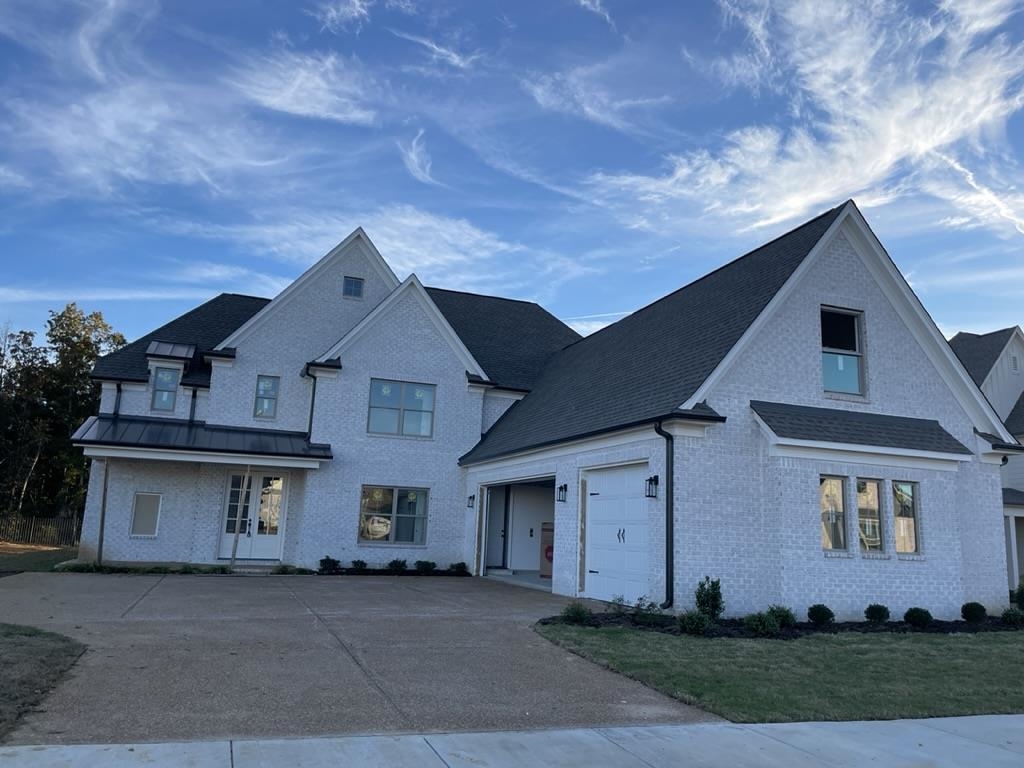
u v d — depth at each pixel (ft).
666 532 42.11
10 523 107.45
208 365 75.36
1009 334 87.40
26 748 17.19
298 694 23.09
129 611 38.29
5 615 35.47
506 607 45.21
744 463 44.01
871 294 50.62
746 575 42.70
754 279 52.34
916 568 45.16
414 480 72.79
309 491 69.10
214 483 70.18
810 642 35.60
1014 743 21.30
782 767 18.54
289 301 75.72
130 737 18.43
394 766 17.33
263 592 49.42
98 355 143.43
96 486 68.49
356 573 68.49
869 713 23.73
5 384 134.82
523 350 86.63
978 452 52.13
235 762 16.98
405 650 30.50
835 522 44.45
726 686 26.17
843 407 48.14
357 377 72.23
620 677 27.50
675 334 55.67
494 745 19.33
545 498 73.87
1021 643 38.01
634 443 46.47
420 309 75.41
